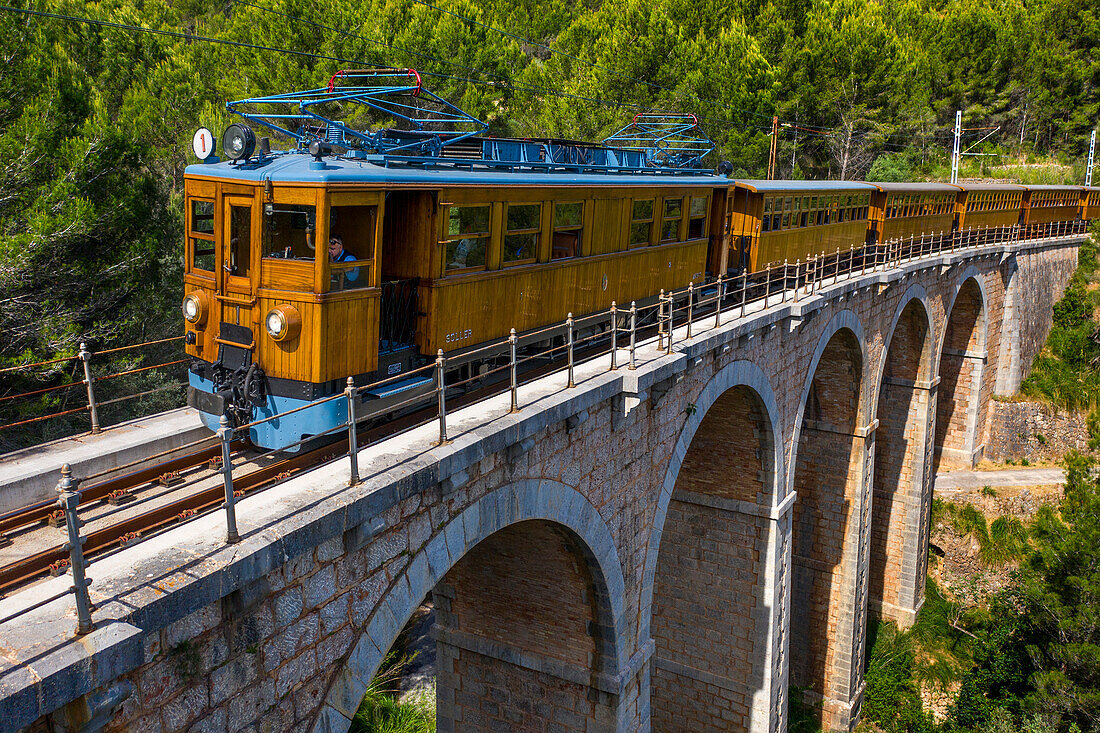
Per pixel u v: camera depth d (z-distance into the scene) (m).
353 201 9.72
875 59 56.06
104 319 22.67
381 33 36.41
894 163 59.88
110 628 5.59
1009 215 46.44
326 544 7.66
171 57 37.34
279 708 7.38
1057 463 42.53
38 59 23.52
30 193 21.39
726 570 21.08
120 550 6.82
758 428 19.58
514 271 13.06
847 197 29.02
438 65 38.00
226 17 48.31
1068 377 44.16
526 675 14.73
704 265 20.59
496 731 15.29
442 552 9.29
